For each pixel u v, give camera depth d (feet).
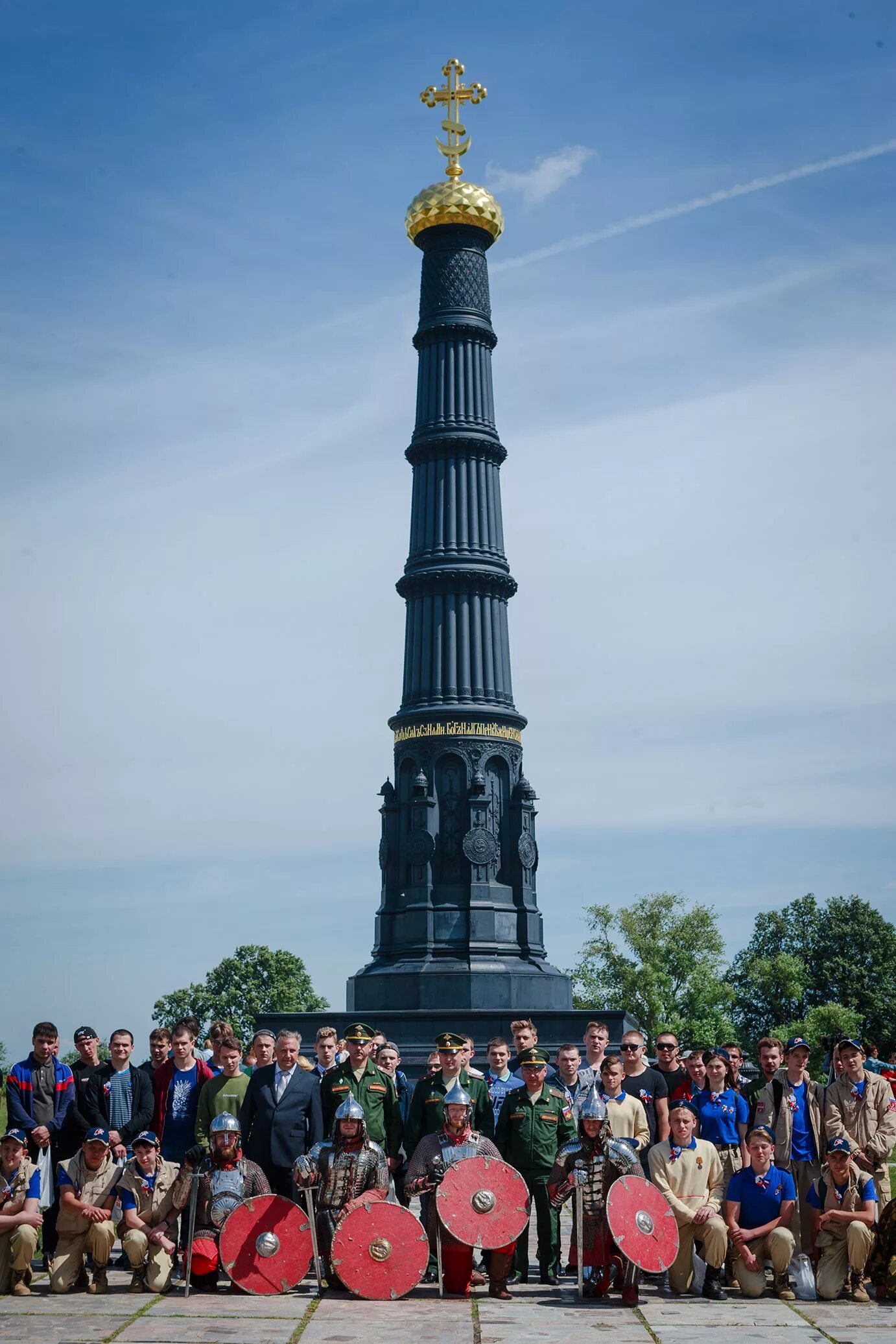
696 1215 57.57
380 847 135.03
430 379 141.90
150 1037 66.49
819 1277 57.77
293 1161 61.46
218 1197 57.67
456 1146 57.62
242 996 298.35
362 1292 55.01
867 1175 58.59
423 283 145.18
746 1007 312.71
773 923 324.80
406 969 127.54
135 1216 57.21
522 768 136.05
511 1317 51.98
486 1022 121.29
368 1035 62.90
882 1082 63.77
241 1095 63.16
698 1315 53.11
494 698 135.33
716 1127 63.26
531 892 133.08
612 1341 48.26
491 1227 55.67
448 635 135.85
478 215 142.41
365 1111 62.13
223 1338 48.08
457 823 131.85
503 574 137.59
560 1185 57.11
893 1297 57.06
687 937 280.10
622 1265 55.62
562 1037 120.57
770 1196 58.44
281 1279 56.08
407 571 138.92
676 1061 71.26
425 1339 48.16
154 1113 63.93
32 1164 58.39
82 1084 62.28
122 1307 53.31
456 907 130.00
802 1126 63.62
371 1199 56.34
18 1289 56.08
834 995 315.37
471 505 138.92
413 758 133.69
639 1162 56.90
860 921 319.47
